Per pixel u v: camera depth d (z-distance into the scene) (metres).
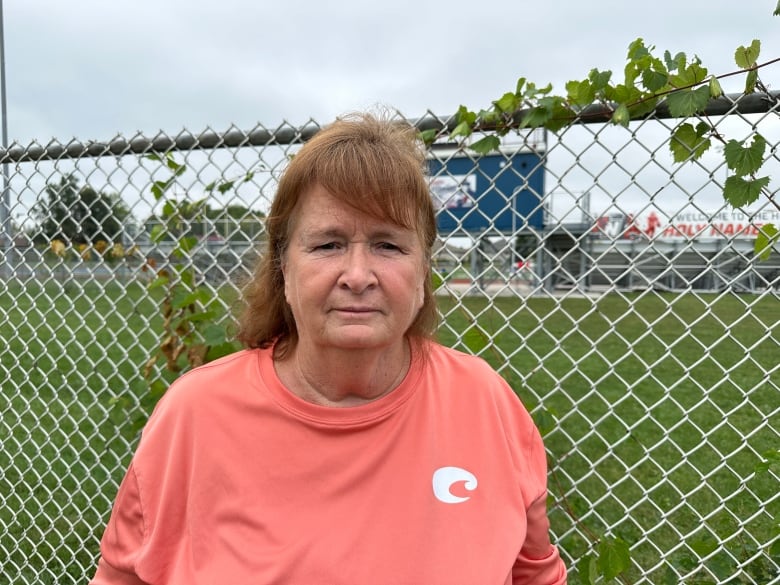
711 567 1.72
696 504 3.29
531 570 1.34
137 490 1.21
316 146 1.12
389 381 1.25
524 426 1.33
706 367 6.52
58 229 2.33
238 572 1.10
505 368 1.88
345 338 1.10
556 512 2.75
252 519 1.12
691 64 1.41
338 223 1.09
